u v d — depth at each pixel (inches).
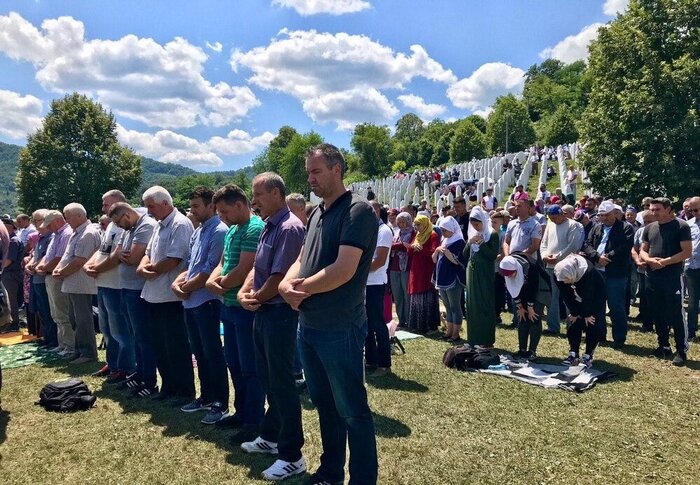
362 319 113.9
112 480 132.7
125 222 195.5
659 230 226.2
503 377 206.8
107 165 1437.0
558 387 192.5
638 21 708.0
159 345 191.0
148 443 153.6
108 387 207.6
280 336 129.4
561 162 1033.5
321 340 111.0
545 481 128.1
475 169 1160.8
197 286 165.8
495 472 132.6
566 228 263.1
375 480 111.1
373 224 109.9
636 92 679.1
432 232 286.8
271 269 130.6
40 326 312.7
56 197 1386.6
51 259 255.4
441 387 196.7
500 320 319.0
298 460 133.6
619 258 249.4
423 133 4409.5
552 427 158.9
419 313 287.1
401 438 152.6
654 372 209.0
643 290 280.7
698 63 641.0
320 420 123.7
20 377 226.4
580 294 211.5
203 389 177.9
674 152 667.4
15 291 343.0
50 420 173.3
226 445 151.0
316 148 113.3
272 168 3791.8
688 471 131.9
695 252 257.8
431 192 1050.7
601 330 212.1
